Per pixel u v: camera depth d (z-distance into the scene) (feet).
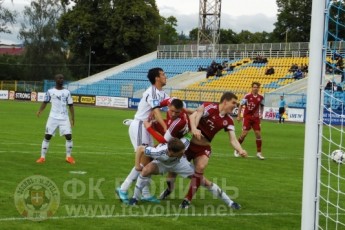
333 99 42.16
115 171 63.00
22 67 412.57
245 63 274.16
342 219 43.29
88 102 285.84
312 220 33.45
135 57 376.68
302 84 227.20
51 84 326.65
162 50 323.98
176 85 274.36
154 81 47.65
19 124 133.39
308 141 33.50
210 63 291.79
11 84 350.64
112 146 91.86
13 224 37.40
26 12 409.49
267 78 249.96
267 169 71.72
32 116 165.89
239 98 238.89
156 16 371.15
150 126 44.80
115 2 359.66
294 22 365.81
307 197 33.40
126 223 39.01
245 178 62.90
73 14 363.76
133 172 45.27
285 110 203.10
